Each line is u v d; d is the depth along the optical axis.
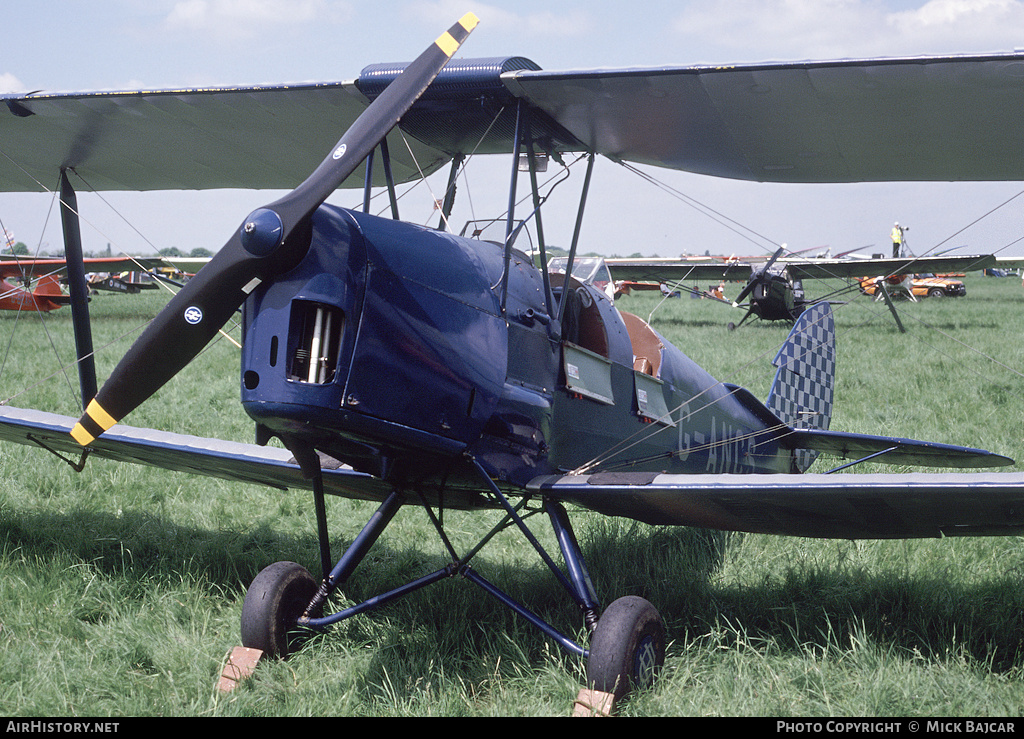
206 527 5.44
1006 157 4.25
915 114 3.83
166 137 5.27
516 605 3.67
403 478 3.96
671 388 5.29
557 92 3.94
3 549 4.62
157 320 3.25
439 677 3.40
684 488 3.59
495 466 3.83
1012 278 60.75
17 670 3.26
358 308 3.26
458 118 4.32
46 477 6.02
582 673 3.48
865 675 3.34
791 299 21.02
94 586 4.16
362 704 3.21
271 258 3.15
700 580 4.51
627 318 5.43
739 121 4.12
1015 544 4.84
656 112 4.09
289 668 3.51
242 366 3.26
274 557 4.98
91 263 23.16
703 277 24.39
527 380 4.01
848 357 13.73
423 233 3.71
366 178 4.02
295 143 5.18
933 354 13.88
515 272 4.15
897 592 4.14
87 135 5.29
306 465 3.66
